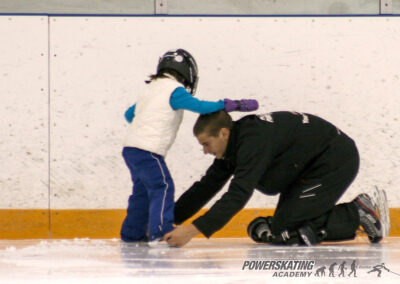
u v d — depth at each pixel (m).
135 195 9.71
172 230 8.85
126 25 11.88
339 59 11.97
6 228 11.58
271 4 12.33
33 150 11.69
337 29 11.98
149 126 8.96
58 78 11.77
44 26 11.78
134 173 9.33
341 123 11.96
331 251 7.76
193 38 11.91
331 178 8.70
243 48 11.93
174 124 9.07
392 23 12.02
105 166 11.77
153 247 8.69
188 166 11.77
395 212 11.84
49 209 11.67
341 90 11.96
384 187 11.88
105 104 11.80
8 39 11.74
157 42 11.88
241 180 8.12
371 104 11.96
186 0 12.24
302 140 8.64
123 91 11.83
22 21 11.77
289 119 8.71
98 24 11.84
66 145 11.73
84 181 11.74
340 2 12.38
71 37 11.80
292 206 8.67
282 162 8.62
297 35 11.96
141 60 11.86
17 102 11.70
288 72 11.95
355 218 8.89
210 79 11.89
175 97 8.91
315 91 11.95
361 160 11.89
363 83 11.96
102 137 11.77
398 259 6.72
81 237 11.67
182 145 11.77
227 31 11.93
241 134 8.31
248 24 11.95
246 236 11.72
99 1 12.27
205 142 8.38
